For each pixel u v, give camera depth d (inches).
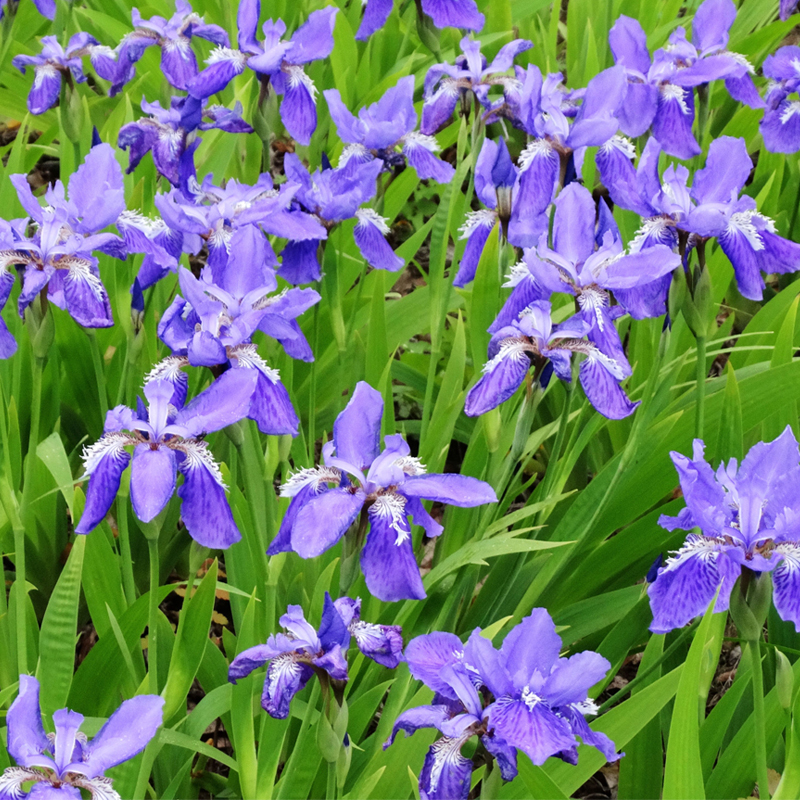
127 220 55.9
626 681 60.3
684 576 50.4
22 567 53.1
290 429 51.9
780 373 57.5
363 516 50.4
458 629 58.2
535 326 53.3
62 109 63.1
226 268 52.9
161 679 55.0
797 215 70.1
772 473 50.1
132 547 58.9
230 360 52.1
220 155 67.8
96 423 62.4
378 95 74.1
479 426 58.3
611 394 53.2
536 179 56.5
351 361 62.8
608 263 54.1
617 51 62.8
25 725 48.4
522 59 82.1
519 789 52.2
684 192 54.6
